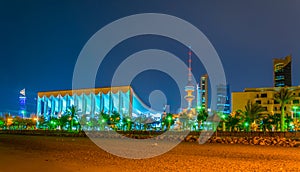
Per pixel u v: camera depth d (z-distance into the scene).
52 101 190.38
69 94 182.25
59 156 30.25
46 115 188.25
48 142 52.94
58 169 21.53
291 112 119.06
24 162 25.20
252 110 90.94
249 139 51.78
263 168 22.97
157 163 25.42
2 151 35.69
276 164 25.17
